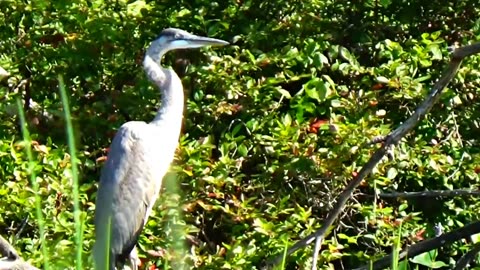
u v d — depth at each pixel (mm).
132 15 12961
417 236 11477
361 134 11352
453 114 12477
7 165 11320
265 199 11703
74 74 12922
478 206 12398
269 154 11594
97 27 12695
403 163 11742
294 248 8297
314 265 8078
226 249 10945
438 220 12312
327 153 11406
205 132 12367
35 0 12953
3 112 12445
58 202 11008
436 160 11914
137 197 11000
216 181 11195
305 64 12133
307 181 11648
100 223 10836
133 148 11094
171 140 11398
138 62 12898
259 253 10766
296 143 11461
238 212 11141
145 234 11305
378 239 11367
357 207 11438
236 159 11570
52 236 10875
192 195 11281
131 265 10961
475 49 7781
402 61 12352
